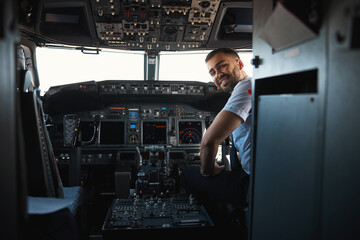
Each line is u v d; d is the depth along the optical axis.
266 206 1.33
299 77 1.29
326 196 0.91
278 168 1.21
